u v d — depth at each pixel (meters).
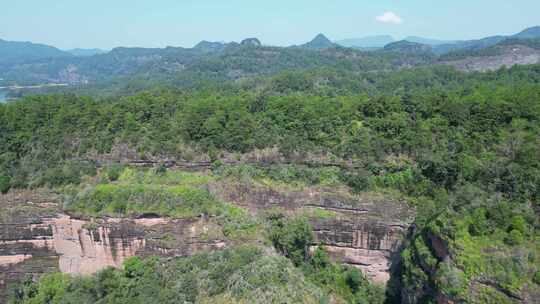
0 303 64.56
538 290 41.19
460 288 44.38
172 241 64.38
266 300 50.53
